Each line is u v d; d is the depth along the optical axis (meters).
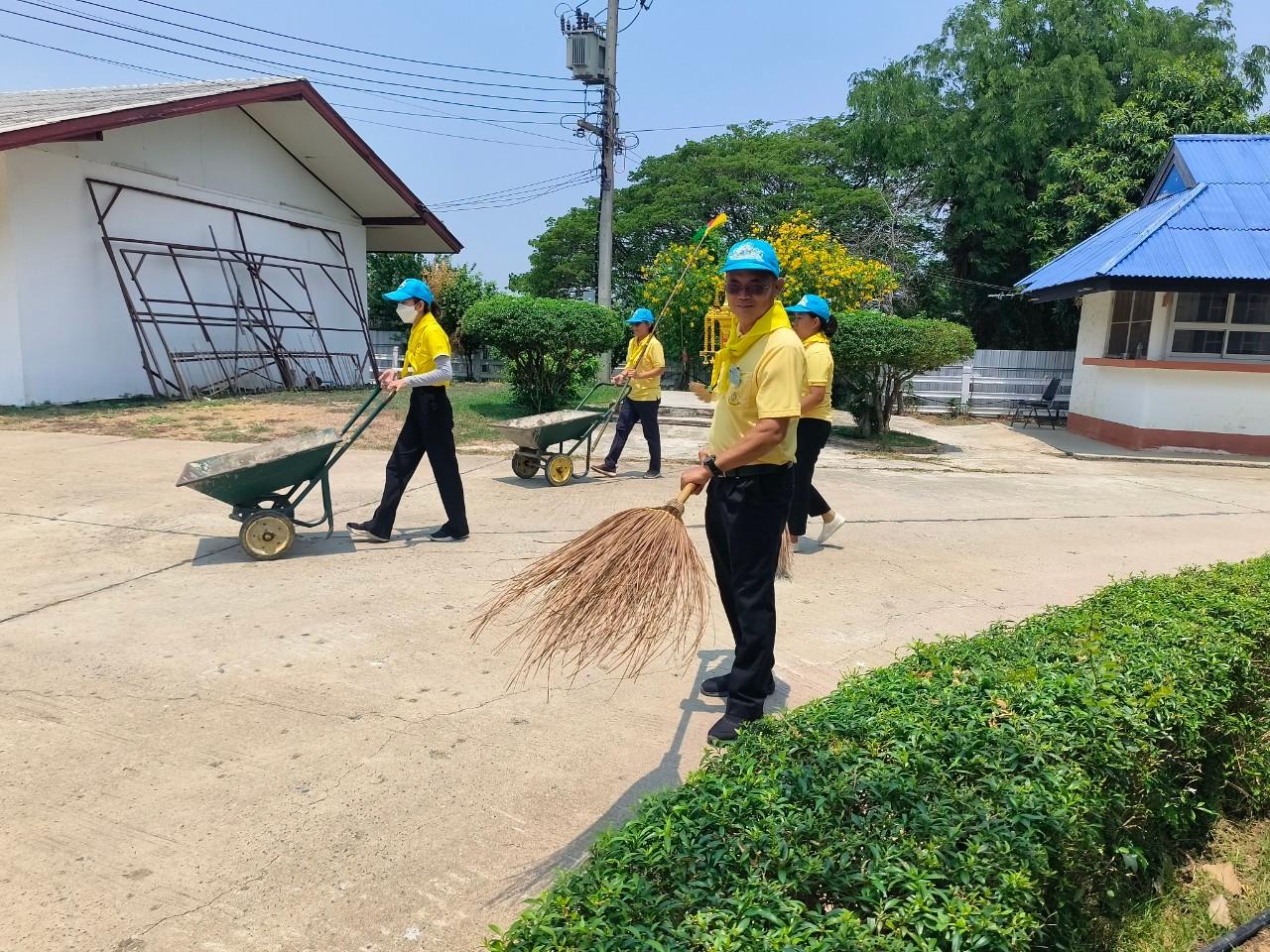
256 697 3.79
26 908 2.44
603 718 3.75
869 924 1.76
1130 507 9.20
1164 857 3.03
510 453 10.66
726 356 3.52
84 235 13.12
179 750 3.33
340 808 2.99
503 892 2.60
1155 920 2.77
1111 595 4.17
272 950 2.33
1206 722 3.10
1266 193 13.80
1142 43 22.20
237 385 15.88
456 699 3.86
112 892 2.53
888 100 24.06
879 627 5.05
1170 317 13.55
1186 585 4.29
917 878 1.90
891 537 7.31
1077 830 2.27
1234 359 13.56
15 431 10.55
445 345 6.04
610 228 19.39
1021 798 2.24
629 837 2.03
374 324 25.41
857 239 24.75
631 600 2.89
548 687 4.03
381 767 3.27
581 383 16.58
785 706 3.93
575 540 3.04
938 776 2.35
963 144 23.09
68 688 3.80
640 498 8.23
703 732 3.66
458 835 2.87
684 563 2.98
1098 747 2.59
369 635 4.55
